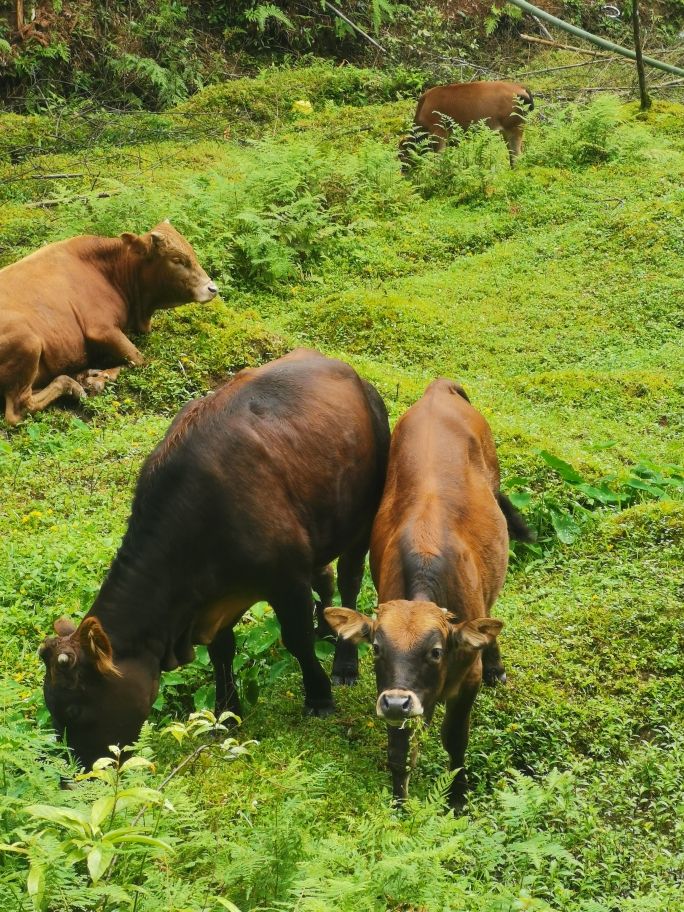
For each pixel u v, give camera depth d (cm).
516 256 1736
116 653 662
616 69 2753
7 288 1231
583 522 986
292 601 734
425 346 1463
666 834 656
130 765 473
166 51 2631
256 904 521
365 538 834
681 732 733
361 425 800
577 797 671
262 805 616
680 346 1454
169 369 1311
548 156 2072
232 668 764
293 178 1786
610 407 1293
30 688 760
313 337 1498
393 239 1816
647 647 816
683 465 1134
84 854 441
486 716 754
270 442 725
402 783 648
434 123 2141
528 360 1441
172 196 1752
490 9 2988
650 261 1666
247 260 1658
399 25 2894
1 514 1013
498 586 750
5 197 1898
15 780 556
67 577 873
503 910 518
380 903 501
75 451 1130
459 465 747
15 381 1202
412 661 601
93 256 1303
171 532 680
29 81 2473
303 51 2806
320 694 764
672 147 2148
